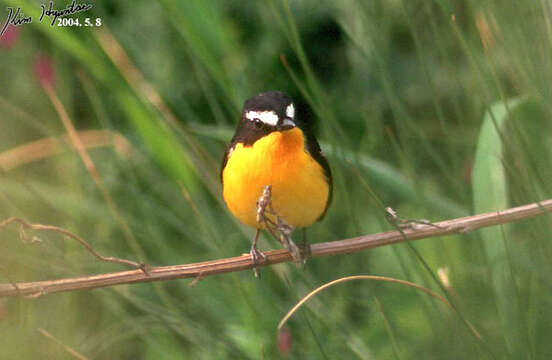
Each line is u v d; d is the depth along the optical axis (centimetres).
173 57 1307
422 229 743
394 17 1116
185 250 1123
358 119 1246
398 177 930
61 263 894
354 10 1084
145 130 923
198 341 933
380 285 1048
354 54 1139
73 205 1112
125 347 1058
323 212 944
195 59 1014
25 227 648
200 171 969
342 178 898
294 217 863
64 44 875
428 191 935
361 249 773
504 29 827
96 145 1194
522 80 841
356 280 1062
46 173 1198
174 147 939
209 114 1280
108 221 1102
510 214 722
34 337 925
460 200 1005
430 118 1173
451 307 741
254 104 853
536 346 751
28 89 1274
